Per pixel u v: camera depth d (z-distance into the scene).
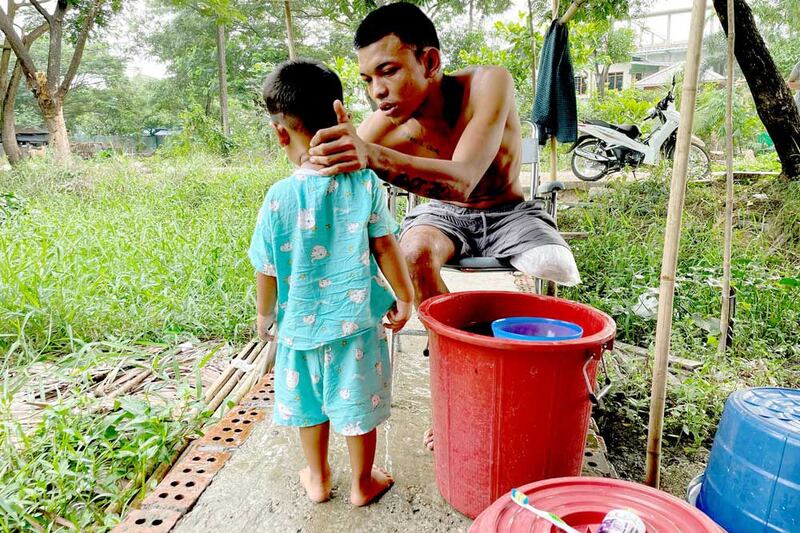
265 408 2.32
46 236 4.48
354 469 1.69
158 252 4.20
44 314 3.04
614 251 4.71
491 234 2.46
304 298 1.59
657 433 1.72
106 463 2.03
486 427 1.53
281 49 23.48
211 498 1.75
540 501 1.13
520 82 7.55
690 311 3.61
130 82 38.25
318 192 1.55
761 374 2.86
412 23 1.91
